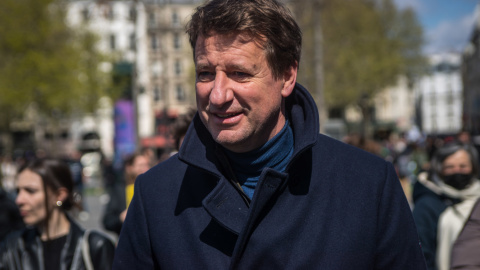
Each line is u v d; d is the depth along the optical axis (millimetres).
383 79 40938
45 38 30234
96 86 33188
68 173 3447
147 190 1963
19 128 53469
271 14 1703
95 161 35250
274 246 1734
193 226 1828
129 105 22453
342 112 58625
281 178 1744
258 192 1716
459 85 97812
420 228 3930
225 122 1726
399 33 42344
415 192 4188
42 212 3324
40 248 3279
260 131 1760
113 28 46094
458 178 3912
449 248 3828
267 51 1712
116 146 22609
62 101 31703
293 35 1771
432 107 100500
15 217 4680
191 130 1886
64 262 3225
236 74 1709
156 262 1927
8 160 22156
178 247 1823
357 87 39719
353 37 39531
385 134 41781
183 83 36062
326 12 38094
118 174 14953
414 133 32500
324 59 38688
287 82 1832
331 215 1783
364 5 40531
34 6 29422
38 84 29672
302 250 1737
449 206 3912
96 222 14320
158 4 17031
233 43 1689
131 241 1969
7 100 29641
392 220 1852
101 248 3260
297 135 1852
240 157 1826
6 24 29031
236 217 1778
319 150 1891
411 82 47469
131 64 17469
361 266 1751
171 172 1972
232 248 1783
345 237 1753
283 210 1785
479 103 71125
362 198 1811
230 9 1679
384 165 1906
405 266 1859
